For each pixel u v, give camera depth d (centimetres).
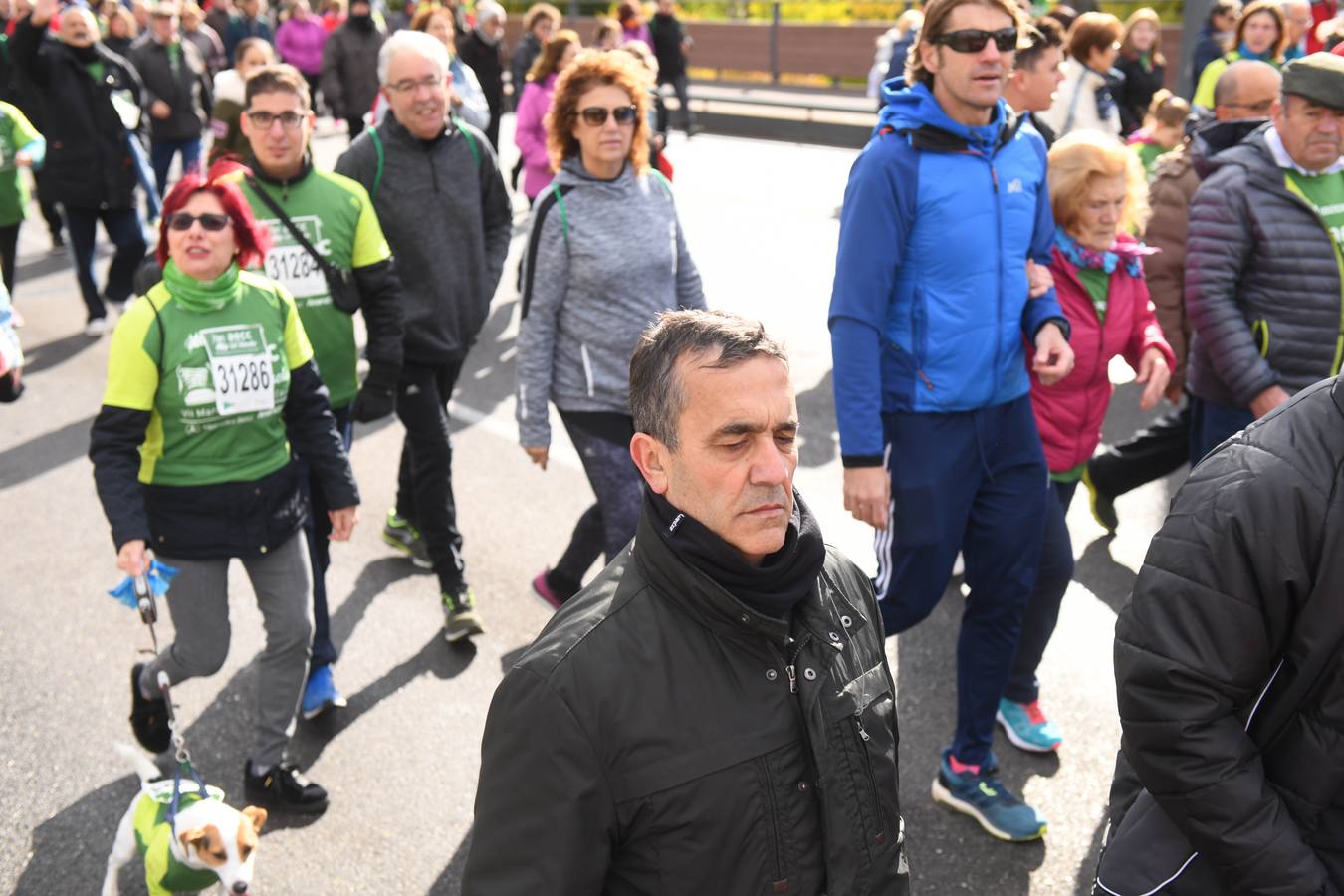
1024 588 332
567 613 174
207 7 1792
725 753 165
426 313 435
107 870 337
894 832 181
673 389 166
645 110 377
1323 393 185
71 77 814
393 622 469
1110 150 378
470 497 577
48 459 640
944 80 304
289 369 345
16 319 439
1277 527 179
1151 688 189
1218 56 985
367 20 1222
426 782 377
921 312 313
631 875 168
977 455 322
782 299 855
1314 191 392
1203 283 401
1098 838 341
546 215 375
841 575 188
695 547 166
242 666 442
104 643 461
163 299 321
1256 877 187
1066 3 1274
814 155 1487
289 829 356
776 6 2088
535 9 1305
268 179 389
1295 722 188
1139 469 502
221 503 333
